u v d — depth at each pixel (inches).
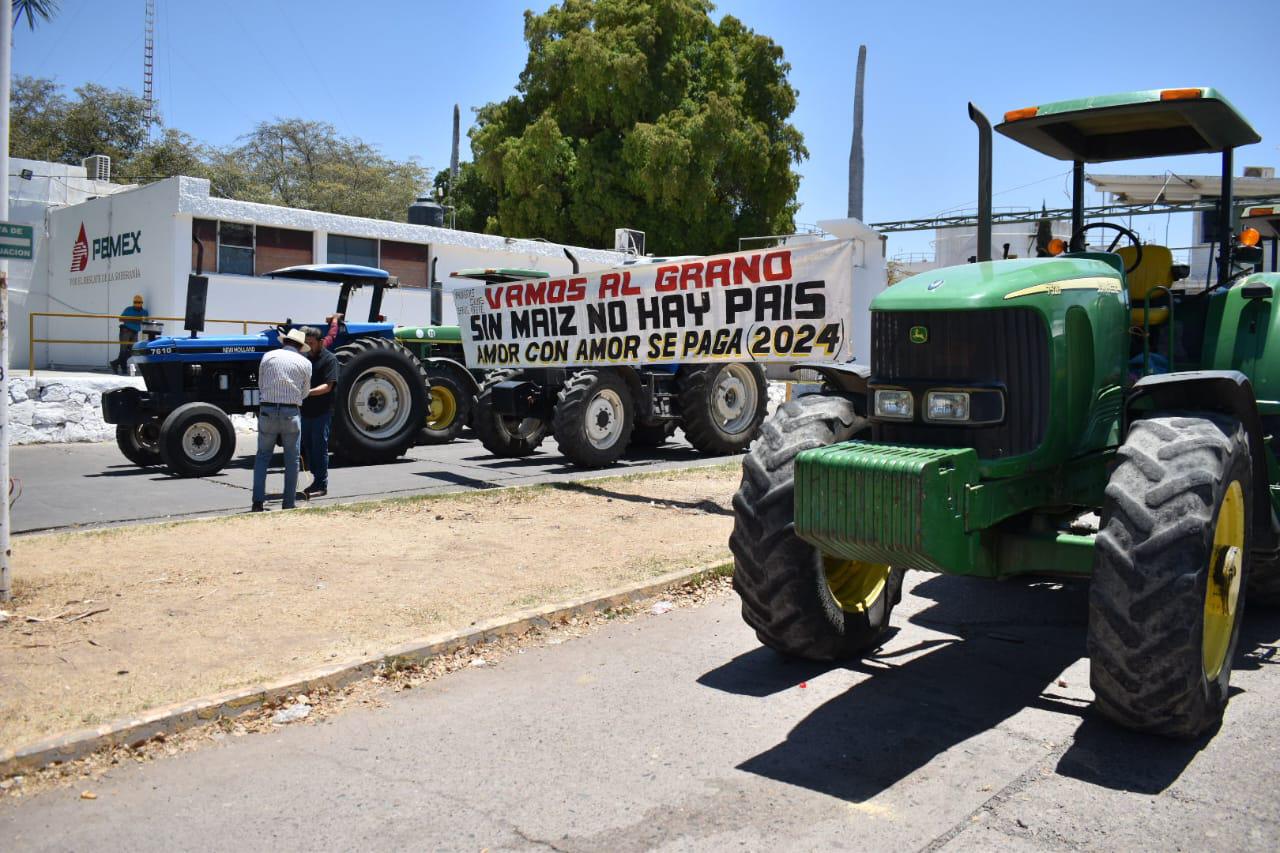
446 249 885.2
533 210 1096.2
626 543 283.9
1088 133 205.0
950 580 255.6
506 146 1109.1
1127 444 148.5
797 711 165.3
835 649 181.8
